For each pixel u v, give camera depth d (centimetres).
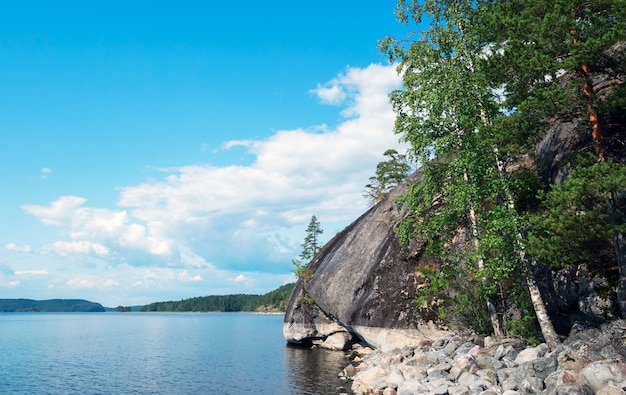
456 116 1920
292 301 4581
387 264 3019
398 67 2120
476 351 1836
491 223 1695
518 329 1877
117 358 3997
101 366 3456
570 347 1384
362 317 2939
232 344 5278
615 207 1288
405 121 2033
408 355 2297
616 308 1512
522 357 1552
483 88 1748
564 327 1777
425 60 2011
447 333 2425
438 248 2181
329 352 3809
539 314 1603
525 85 1498
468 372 1597
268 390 2200
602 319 1547
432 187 2094
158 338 6656
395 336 2658
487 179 1805
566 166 1808
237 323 13188
